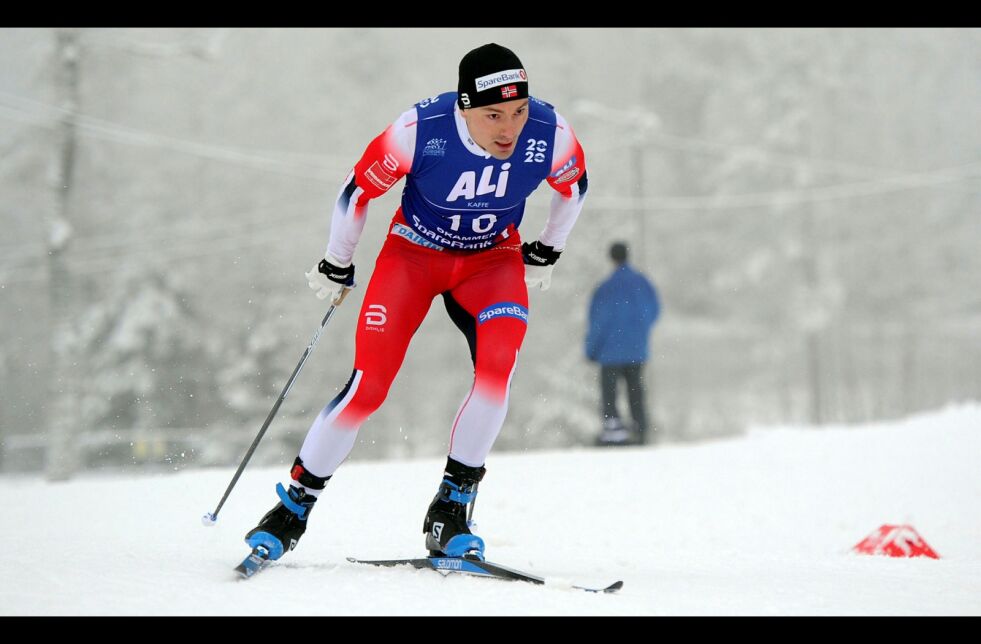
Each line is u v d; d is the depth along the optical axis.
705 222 150.25
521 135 11.80
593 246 113.06
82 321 103.38
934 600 10.12
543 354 113.62
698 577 11.86
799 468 28.16
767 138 134.75
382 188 11.85
